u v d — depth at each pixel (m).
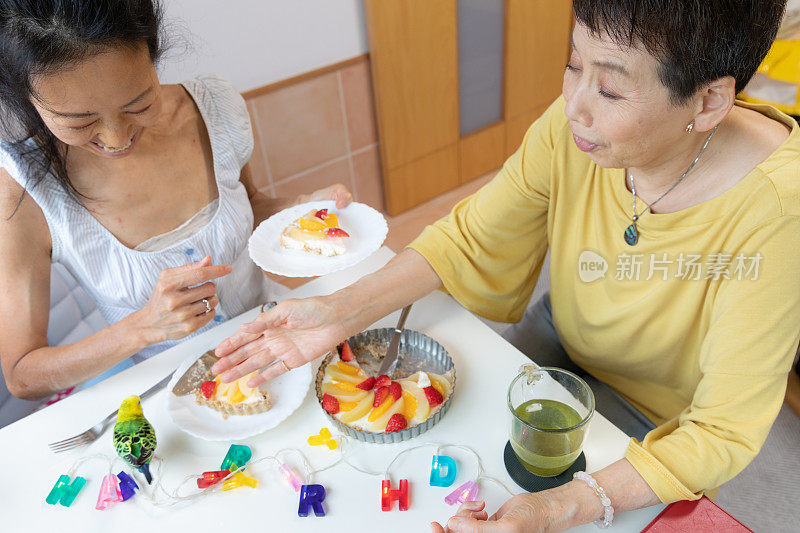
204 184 1.28
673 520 0.75
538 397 0.86
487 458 0.85
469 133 2.90
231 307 1.34
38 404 1.34
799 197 0.79
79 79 0.84
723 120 0.85
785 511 1.49
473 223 1.13
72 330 1.43
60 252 1.17
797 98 1.55
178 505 0.83
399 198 2.78
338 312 1.00
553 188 1.07
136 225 1.21
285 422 0.93
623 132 0.75
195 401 0.95
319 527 0.79
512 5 2.65
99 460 0.90
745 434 0.79
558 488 0.77
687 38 0.66
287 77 2.29
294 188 2.52
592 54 0.71
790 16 1.46
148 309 1.03
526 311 1.39
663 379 1.07
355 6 2.31
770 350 0.81
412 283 1.08
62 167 1.09
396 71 2.44
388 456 0.87
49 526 0.82
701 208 0.87
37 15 0.78
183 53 1.94
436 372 0.98
